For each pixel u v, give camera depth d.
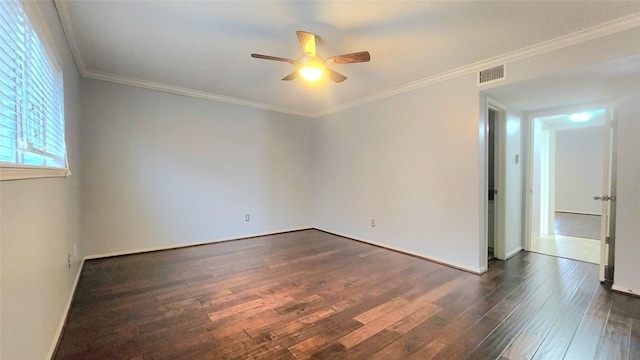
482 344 1.90
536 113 4.12
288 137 5.52
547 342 1.91
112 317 2.21
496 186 3.85
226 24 2.41
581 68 2.50
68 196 2.54
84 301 2.49
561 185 8.32
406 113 4.00
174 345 1.87
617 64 2.39
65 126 2.47
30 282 1.41
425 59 3.07
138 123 3.95
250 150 5.04
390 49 2.83
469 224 3.30
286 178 5.52
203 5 2.13
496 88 3.07
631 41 2.25
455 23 2.35
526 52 2.79
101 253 3.72
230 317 2.23
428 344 1.90
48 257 1.75
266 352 1.80
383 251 4.14
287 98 4.71
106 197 3.74
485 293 2.69
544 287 2.83
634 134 2.59
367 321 2.18
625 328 2.07
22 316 1.30
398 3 2.08
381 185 4.41
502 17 2.25
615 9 2.12
